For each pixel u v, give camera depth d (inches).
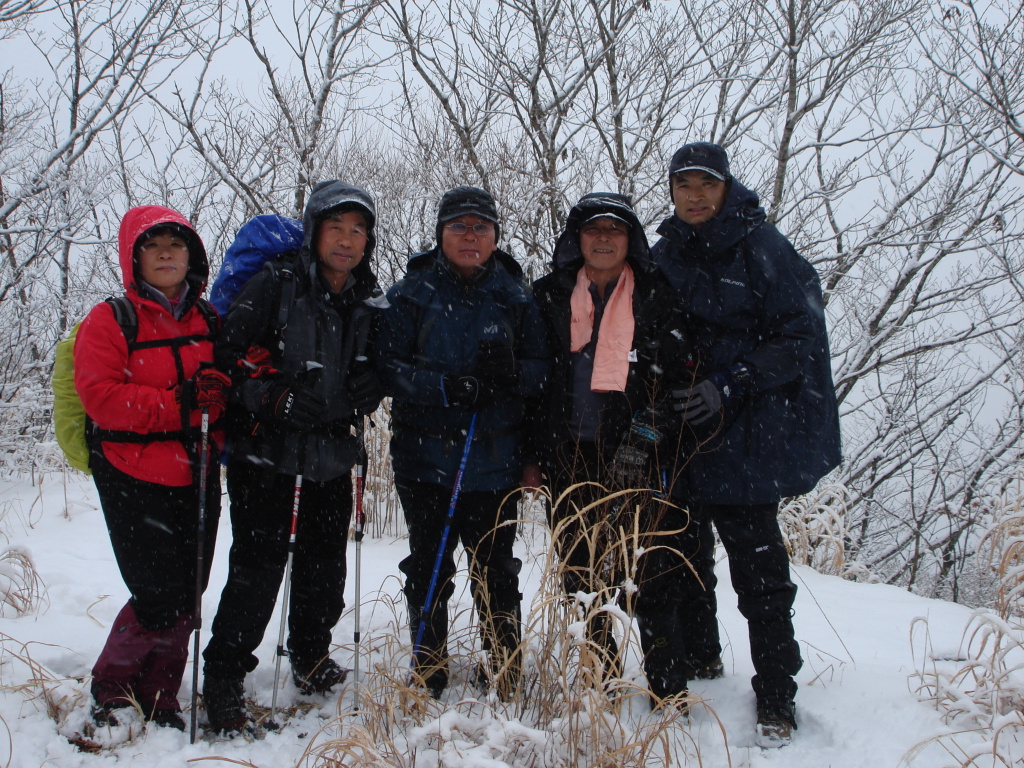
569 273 116.6
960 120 301.0
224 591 105.9
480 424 112.6
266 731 104.7
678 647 110.1
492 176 276.2
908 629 145.6
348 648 119.6
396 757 92.0
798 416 110.4
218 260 390.3
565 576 114.7
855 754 99.0
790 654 106.0
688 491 112.1
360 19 273.0
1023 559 143.1
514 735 90.1
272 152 328.5
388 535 193.8
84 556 172.2
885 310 323.3
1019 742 98.0
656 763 98.0
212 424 107.3
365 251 112.5
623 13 273.4
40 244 308.5
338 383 108.5
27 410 272.5
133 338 100.3
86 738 98.7
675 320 110.3
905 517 419.5
